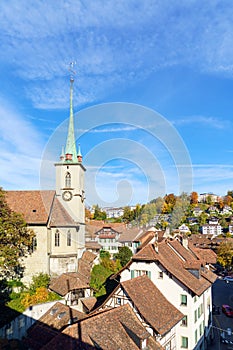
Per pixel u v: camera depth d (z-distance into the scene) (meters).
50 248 38.31
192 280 28.11
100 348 18.03
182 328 26.20
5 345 26.44
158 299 25.62
